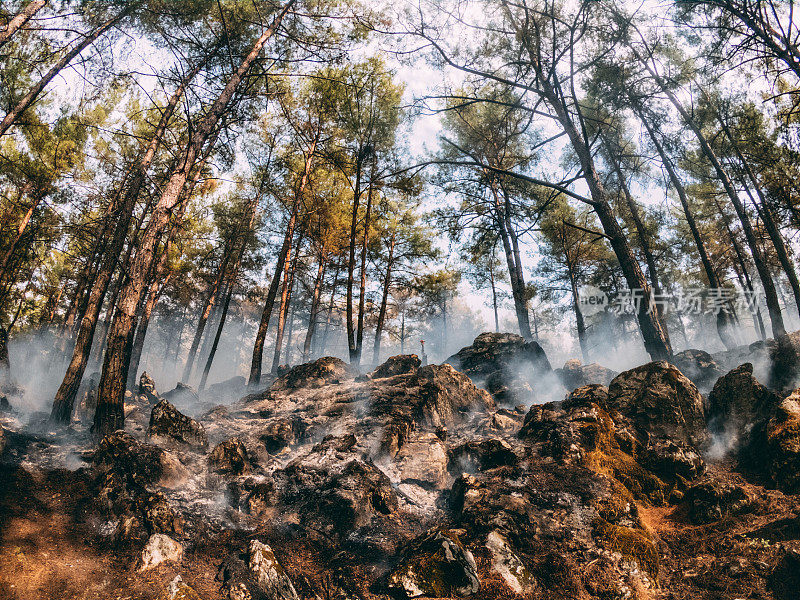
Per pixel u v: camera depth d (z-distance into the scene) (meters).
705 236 21.92
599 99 11.63
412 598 3.74
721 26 9.10
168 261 15.52
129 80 9.45
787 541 4.20
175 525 4.08
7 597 2.99
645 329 9.02
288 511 4.65
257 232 18.64
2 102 12.42
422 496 5.43
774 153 12.02
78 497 4.32
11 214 15.08
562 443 5.70
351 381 9.23
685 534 4.76
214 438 6.29
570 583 4.05
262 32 9.04
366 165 14.86
